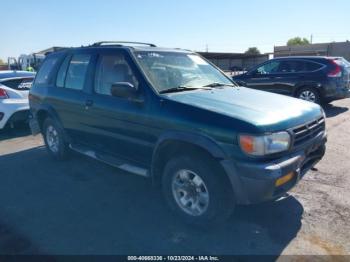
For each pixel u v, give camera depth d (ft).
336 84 30.76
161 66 12.88
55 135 17.69
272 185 9.03
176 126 10.36
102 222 11.23
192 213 10.72
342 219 11.12
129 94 11.46
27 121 24.26
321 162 16.78
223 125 9.41
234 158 9.23
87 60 14.69
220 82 14.46
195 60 15.05
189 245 9.87
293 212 11.64
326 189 13.50
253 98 11.76
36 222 11.30
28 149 20.49
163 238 10.25
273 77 34.12
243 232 10.49
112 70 13.15
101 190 13.93
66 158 17.60
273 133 9.18
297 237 10.14
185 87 12.26
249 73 36.35
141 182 14.76
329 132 23.08
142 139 11.76
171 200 11.21
